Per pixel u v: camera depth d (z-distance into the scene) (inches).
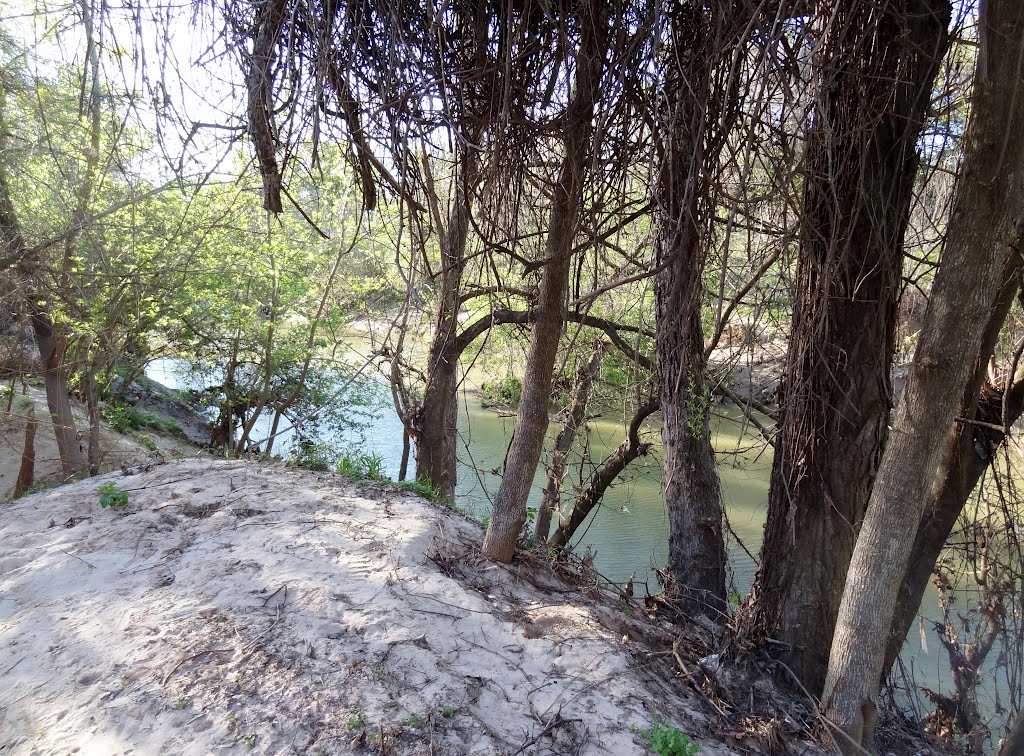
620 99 104.5
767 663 150.3
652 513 499.2
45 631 135.1
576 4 105.3
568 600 169.0
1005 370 207.2
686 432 261.7
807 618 148.3
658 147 108.0
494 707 120.4
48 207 338.0
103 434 515.8
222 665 121.3
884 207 118.6
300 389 589.6
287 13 100.6
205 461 233.6
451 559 170.4
